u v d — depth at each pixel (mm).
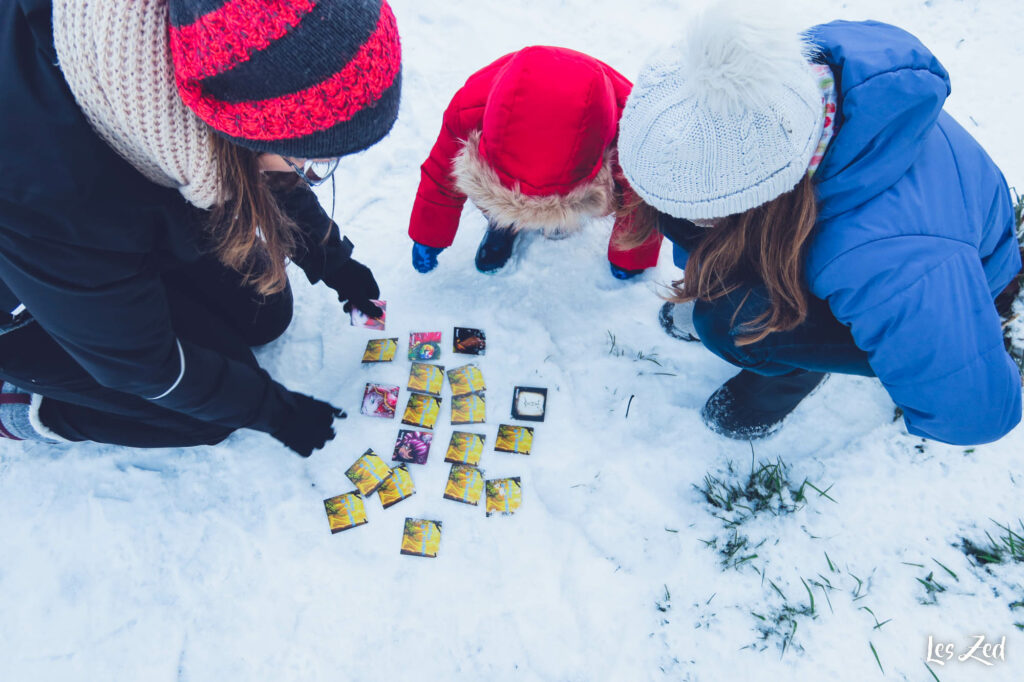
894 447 2271
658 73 1338
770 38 1158
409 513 2311
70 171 1153
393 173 3051
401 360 2580
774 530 2193
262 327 2455
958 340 1377
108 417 2088
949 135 1515
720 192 1295
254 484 2367
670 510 2264
